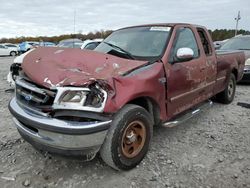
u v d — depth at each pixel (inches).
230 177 130.0
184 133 182.9
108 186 122.7
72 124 113.2
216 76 211.3
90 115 115.1
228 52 242.4
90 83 113.0
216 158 148.0
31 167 137.5
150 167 138.0
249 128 193.5
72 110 114.9
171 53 156.6
